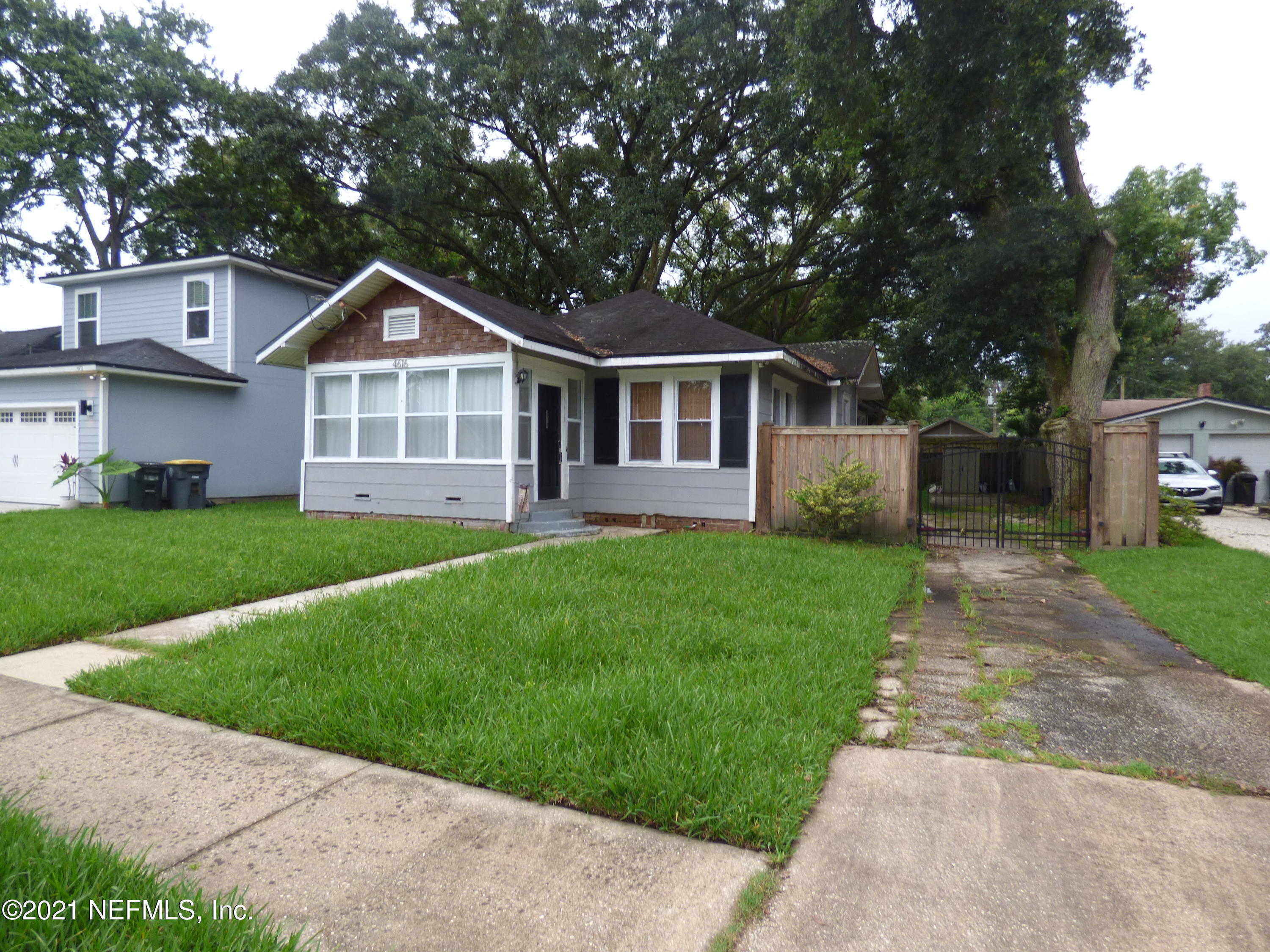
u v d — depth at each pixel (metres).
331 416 13.70
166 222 28.92
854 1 16.25
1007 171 17.95
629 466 13.52
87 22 24.95
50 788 3.29
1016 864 2.72
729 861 2.73
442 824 2.99
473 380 12.33
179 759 3.60
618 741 3.53
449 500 12.44
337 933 2.31
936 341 20.23
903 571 8.70
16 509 15.19
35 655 5.26
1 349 21.80
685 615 5.92
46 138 24.05
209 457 17.61
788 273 28.38
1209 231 22.36
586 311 15.92
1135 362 33.59
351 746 3.66
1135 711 4.38
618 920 2.39
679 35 22.11
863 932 2.33
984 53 15.12
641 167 24.67
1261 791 3.34
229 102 23.59
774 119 21.67
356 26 22.44
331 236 27.05
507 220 27.67
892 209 22.69
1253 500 23.91
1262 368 54.12
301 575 7.66
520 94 23.05
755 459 12.55
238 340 18.17
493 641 5.07
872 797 3.24
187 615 6.46
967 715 4.28
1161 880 2.63
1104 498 11.36
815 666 4.78
